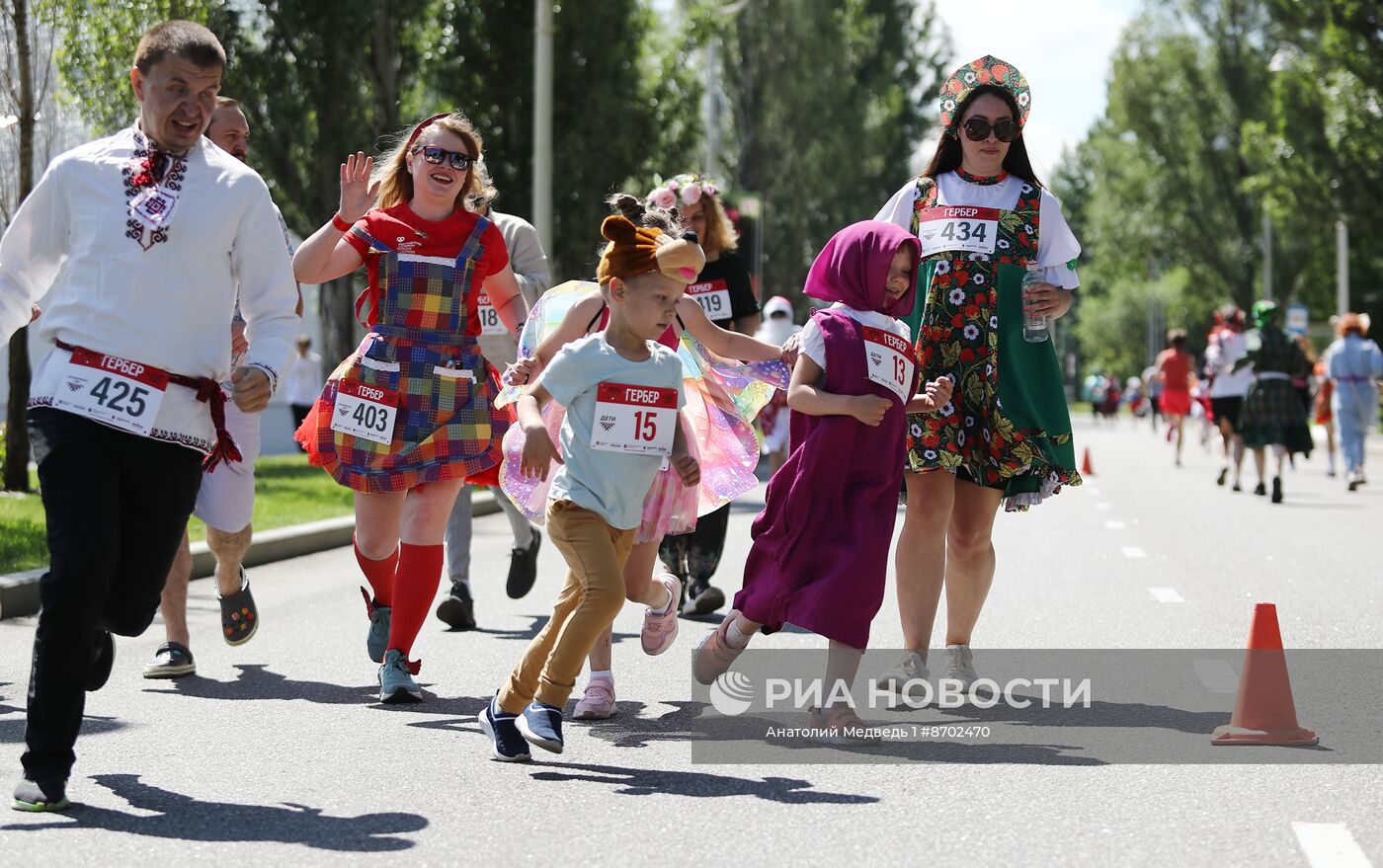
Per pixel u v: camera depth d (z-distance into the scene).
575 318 11.90
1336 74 75.50
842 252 11.59
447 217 12.71
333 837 8.84
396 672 12.70
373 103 51.72
